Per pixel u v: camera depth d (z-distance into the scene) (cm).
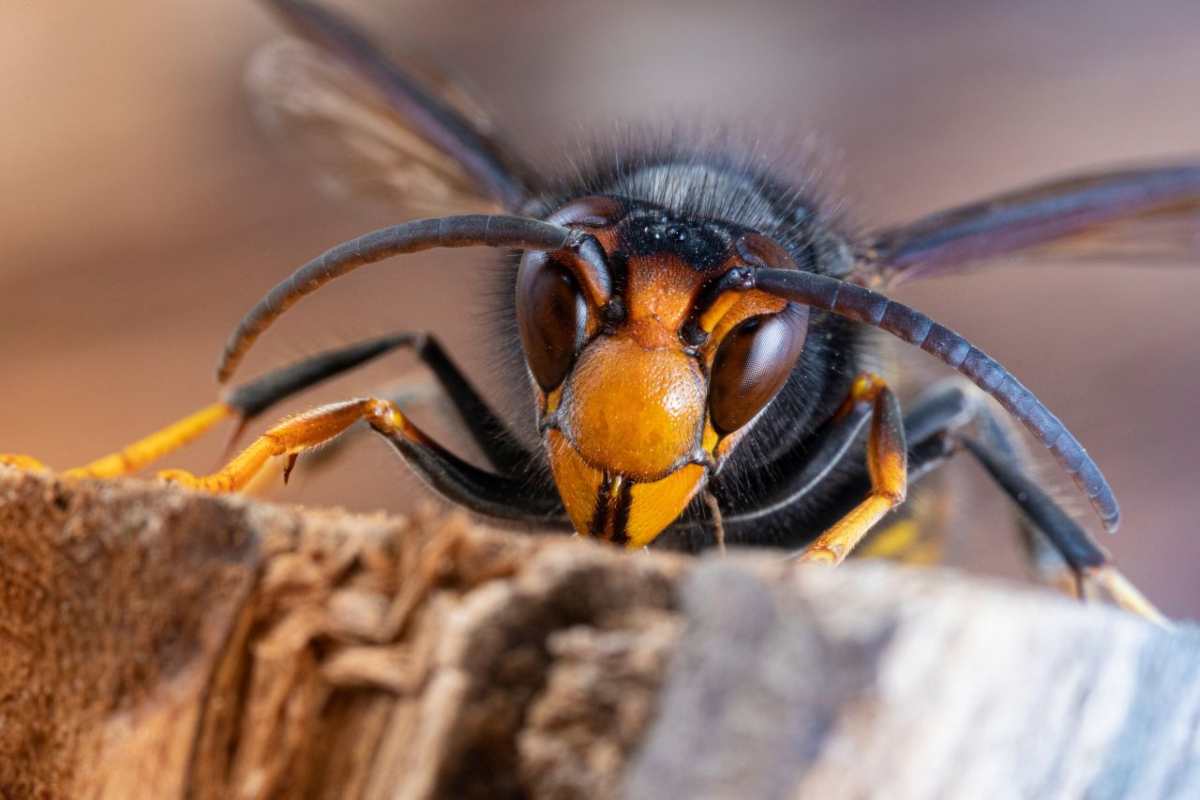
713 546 7
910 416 7
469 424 7
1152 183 7
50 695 5
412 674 5
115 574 5
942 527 8
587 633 5
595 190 7
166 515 5
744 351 6
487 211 8
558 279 6
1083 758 5
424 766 5
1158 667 5
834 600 5
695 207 6
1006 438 7
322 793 5
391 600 5
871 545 7
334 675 5
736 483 6
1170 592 9
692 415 6
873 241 7
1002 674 5
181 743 5
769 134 9
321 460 8
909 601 5
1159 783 5
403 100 8
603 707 5
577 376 6
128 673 5
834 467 7
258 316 6
